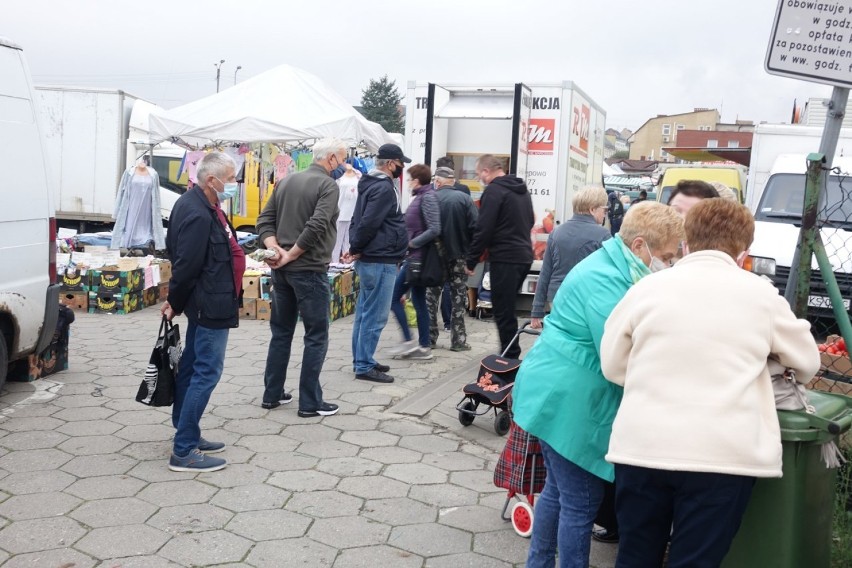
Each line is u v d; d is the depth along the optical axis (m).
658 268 2.97
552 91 9.56
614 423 2.55
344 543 3.69
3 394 5.82
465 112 9.91
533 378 3.00
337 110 10.11
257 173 12.12
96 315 9.15
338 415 5.64
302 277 5.36
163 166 17.06
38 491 4.11
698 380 2.38
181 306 4.37
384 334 8.72
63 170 16.72
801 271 3.42
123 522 3.80
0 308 5.33
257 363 7.09
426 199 7.09
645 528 2.51
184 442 4.44
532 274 9.77
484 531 3.87
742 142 60.94
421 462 4.79
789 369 2.57
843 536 3.38
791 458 2.62
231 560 3.49
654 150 86.12
